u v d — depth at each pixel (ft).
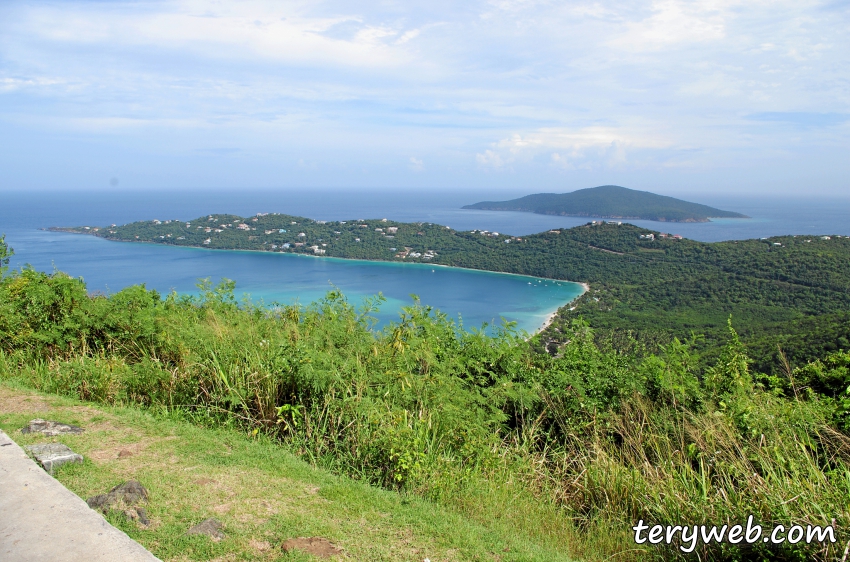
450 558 8.75
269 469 11.66
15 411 13.93
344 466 13.10
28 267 23.45
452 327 20.76
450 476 12.48
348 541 8.78
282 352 16.46
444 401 14.84
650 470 13.24
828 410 14.40
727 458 12.65
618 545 11.34
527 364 18.42
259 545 8.29
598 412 16.22
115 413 14.66
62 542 7.31
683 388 15.81
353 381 15.44
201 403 16.15
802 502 10.06
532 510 12.27
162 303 24.56
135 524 8.40
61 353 19.98
